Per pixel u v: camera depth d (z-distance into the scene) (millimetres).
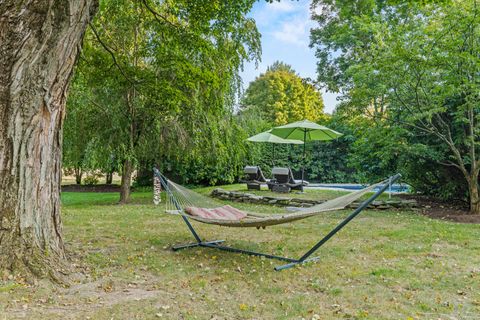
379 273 4184
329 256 4926
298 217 4488
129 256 4848
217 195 12016
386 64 8047
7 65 3490
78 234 6168
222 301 3418
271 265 4582
